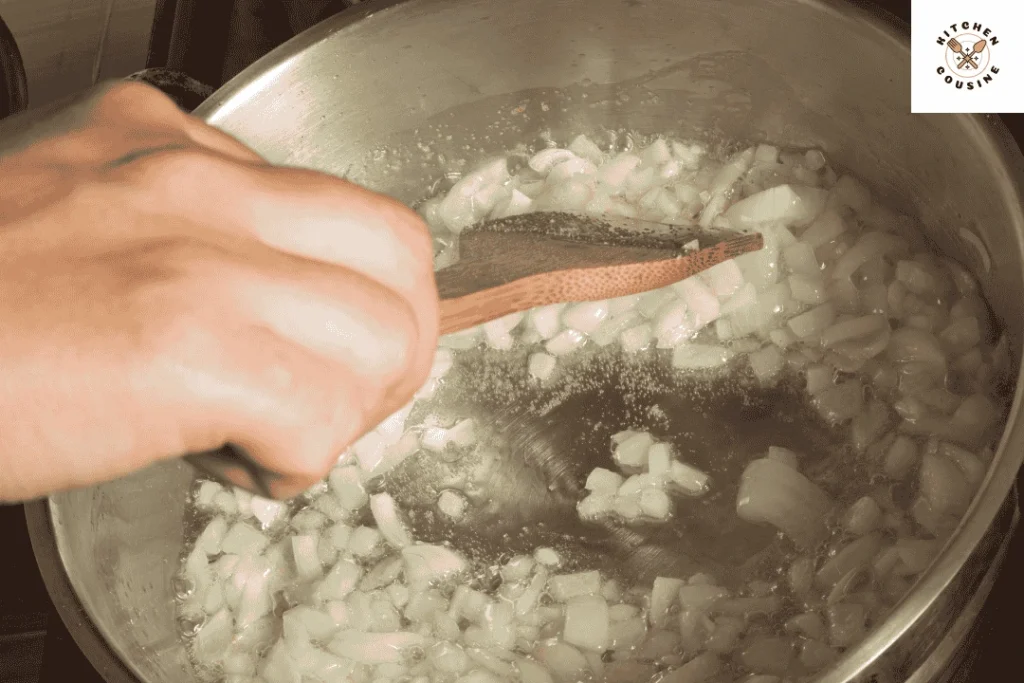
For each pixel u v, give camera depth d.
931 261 0.55
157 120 0.42
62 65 0.76
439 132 0.60
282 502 0.56
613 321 0.57
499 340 0.57
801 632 0.50
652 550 0.53
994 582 0.45
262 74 0.55
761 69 0.56
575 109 0.60
